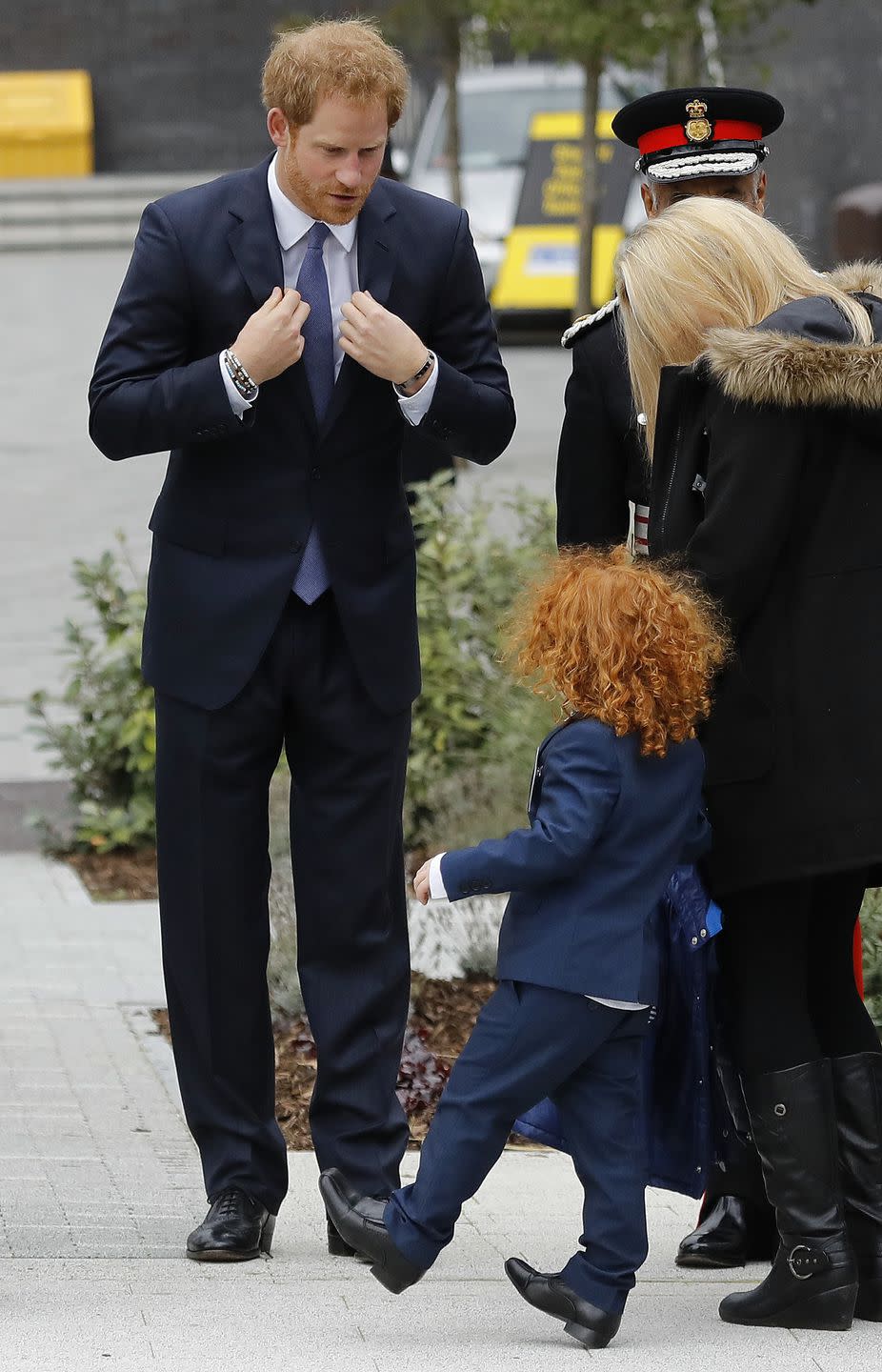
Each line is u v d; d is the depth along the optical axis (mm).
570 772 9312
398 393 10352
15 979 16625
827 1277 9586
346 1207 10039
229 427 10180
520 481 38750
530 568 20719
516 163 57500
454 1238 11352
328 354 10531
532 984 9398
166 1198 11812
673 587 9406
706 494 9555
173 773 10867
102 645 28547
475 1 32438
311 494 10617
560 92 59062
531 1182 12578
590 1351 9367
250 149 77062
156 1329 9555
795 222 38094
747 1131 10430
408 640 10969
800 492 9523
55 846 21250
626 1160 9508
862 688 9508
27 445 45656
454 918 17266
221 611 10602
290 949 15797
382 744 10906
